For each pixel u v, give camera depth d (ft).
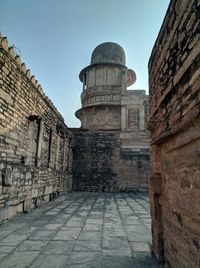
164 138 10.66
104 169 58.95
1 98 21.11
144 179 57.88
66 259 12.03
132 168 58.70
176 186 9.26
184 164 8.30
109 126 68.74
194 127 7.12
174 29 9.28
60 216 24.50
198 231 6.98
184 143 8.08
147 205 33.99
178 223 8.96
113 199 41.55
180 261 8.66
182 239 8.45
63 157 48.83
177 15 8.89
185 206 8.15
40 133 31.73
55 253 12.95
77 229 18.79
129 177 58.18
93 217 24.12
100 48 82.89
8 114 22.54
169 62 10.00
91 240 15.62
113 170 58.80
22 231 17.94
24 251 13.26
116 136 60.85
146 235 17.06
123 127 65.16
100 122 70.08
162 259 11.33
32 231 17.98
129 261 11.78
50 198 37.93
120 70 77.30
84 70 80.33
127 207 31.81
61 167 47.67
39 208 30.01
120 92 69.67
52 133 39.11
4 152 21.70
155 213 12.11
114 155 59.67
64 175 49.49
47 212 26.99
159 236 11.62
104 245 14.52
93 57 83.76
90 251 13.35
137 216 24.94
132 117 66.13
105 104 68.49
